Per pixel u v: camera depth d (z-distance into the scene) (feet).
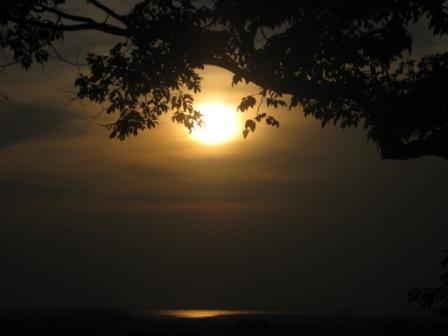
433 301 45.27
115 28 55.93
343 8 52.39
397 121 52.60
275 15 53.11
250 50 54.75
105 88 60.34
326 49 53.57
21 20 55.93
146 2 55.67
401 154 52.54
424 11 51.39
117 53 58.85
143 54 57.62
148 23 55.06
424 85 52.80
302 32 53.52
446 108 52.39
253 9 53.16
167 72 58.44
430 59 55.67
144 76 59.11
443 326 46.16
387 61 53.78
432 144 51.88
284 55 54.19
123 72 58.70
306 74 54.54
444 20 50.96
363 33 53.78
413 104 52.39
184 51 55.11
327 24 53.83
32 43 57.82
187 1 55.57
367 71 56.34
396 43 52.80
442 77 53.57
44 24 56.13
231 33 55.42
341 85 54.65
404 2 51.37
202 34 54.65
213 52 54.85
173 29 54.19
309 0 52.60
